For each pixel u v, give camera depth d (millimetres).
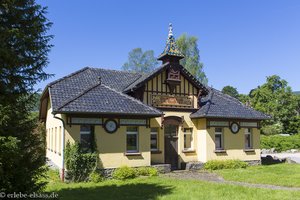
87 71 21172
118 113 16453
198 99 21016
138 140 17609
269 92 52375
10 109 8328
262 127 46906
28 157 8766
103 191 12758
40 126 21484
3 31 8453
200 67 47094
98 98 17078
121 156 16891
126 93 19094
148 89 19281
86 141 16344
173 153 19812
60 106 15398
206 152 20016
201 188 13070
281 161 24047
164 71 19906
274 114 48625
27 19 9297
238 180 15391
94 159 15922
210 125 20359
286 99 50156
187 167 19188
